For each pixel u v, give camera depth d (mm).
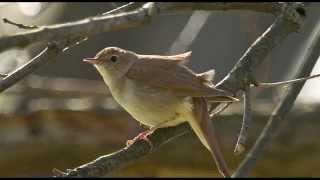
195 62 14734
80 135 11383
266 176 11383
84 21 5301
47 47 6668
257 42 8172
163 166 11438
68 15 17000
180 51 13188
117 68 9391
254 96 12672
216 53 14750
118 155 7840
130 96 9273
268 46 8125
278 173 11352
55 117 11367
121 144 11359
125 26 5535
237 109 11195
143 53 16188
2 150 11375
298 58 13359
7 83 6539
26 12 16844
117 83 9438
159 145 8695
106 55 9484
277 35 8125
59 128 11336
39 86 11914
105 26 5367
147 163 11430
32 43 5051
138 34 16562
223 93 7887
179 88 8883
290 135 11148
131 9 7027
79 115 11352
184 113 8891
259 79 10281
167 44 16078
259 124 11094
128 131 11359
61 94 11781
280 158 11227
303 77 7906
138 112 9305
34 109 11383
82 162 11508
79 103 11484
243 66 8062
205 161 11375
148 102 9117
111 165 7562
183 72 9086
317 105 11312
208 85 8852
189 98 8852
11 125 11383
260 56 8094
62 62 16500
